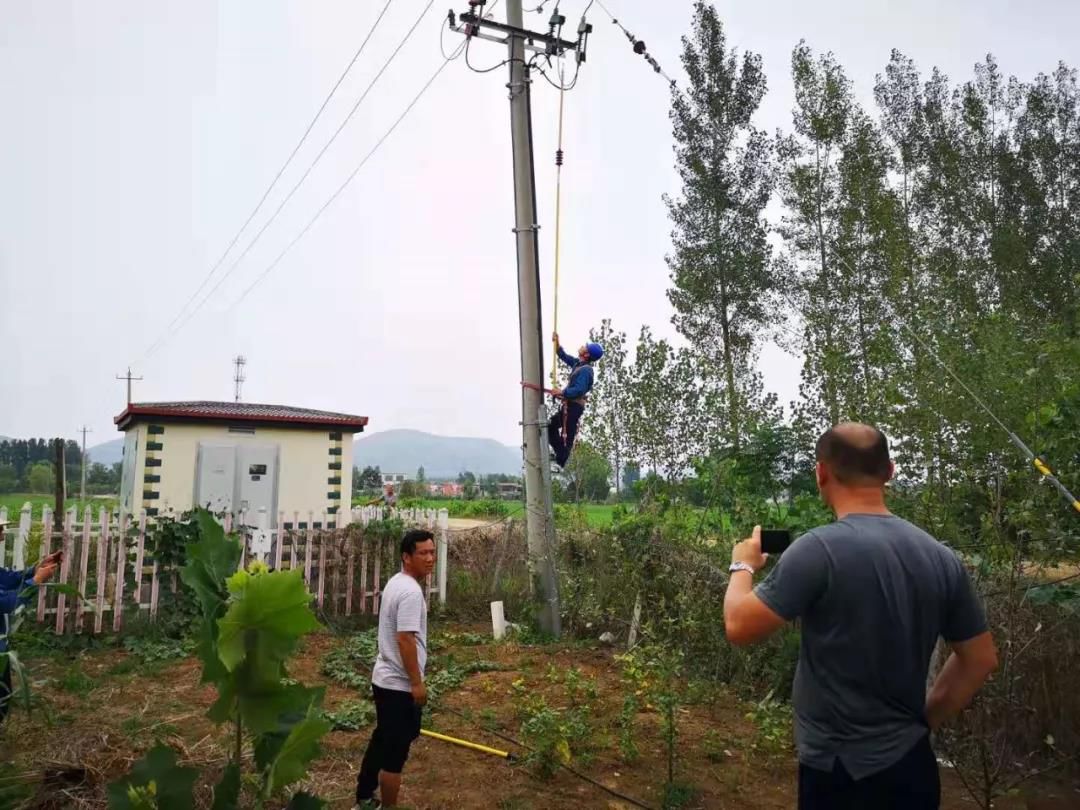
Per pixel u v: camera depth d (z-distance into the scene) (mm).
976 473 6195
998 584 5941
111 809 3012
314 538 11867
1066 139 32125
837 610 2688
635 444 11227
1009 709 5633
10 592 5500
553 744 5984
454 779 5812
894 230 15078
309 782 5586
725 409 10641
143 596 10500
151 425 15945
